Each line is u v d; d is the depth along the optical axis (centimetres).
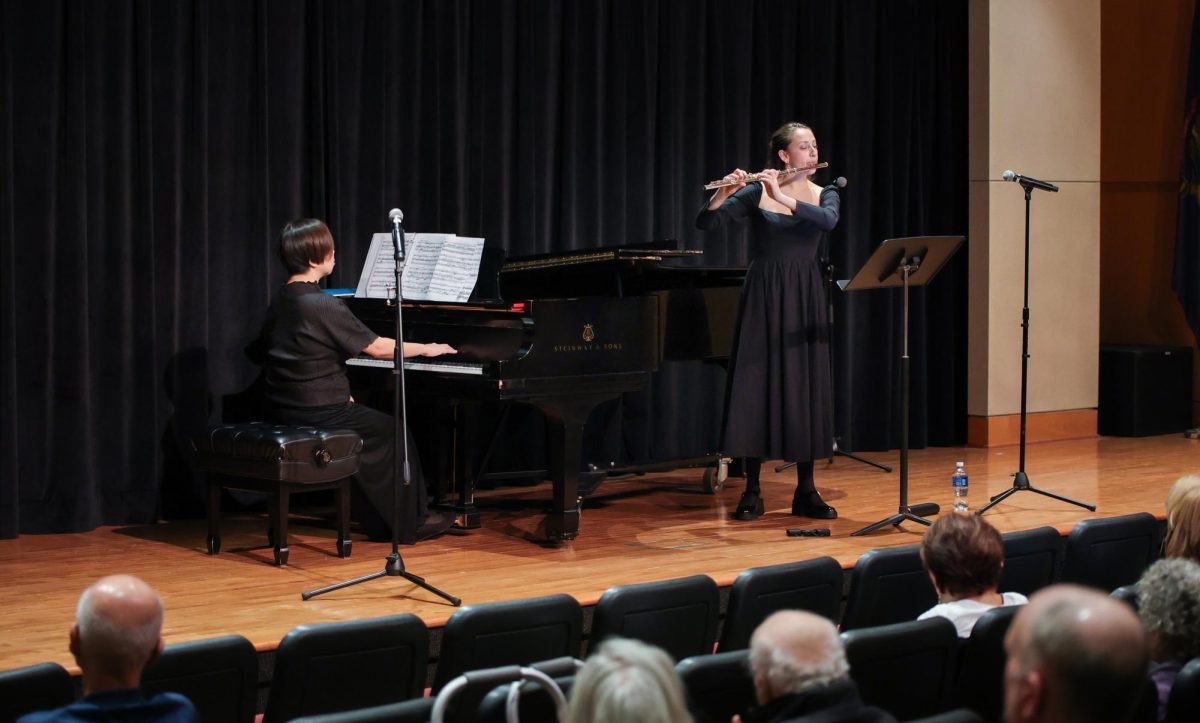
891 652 271
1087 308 795
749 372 516
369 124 591
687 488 620
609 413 667
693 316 565
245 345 565
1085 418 797
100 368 530
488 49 624
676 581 314
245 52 559
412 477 488
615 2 661
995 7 758
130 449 538
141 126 532
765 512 549
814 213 491
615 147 668
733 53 703
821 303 520
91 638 210
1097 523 390
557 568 441
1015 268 771
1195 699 237
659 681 168
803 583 335
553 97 644
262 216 564
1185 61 844
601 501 582
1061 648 150
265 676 347
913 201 769
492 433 561
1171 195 857
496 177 629
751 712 210
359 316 539
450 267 486
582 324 479
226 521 542
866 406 758
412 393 507
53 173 511
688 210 696
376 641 279
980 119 764
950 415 776
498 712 227
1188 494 325
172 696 214
